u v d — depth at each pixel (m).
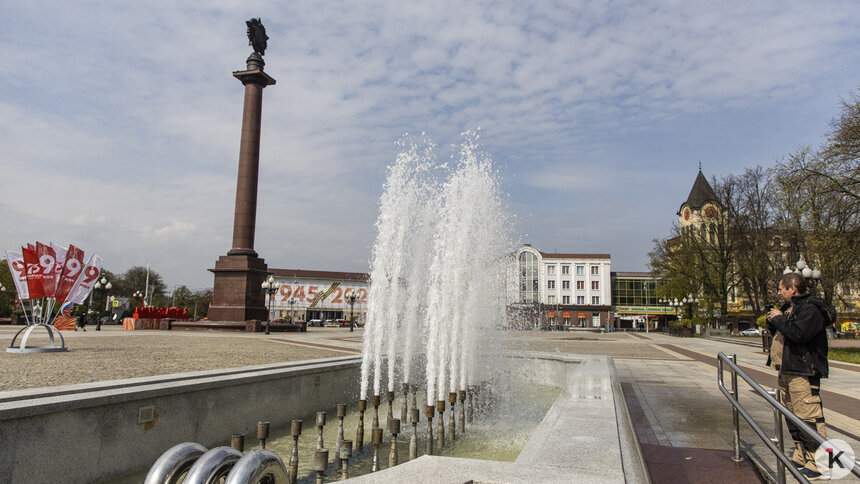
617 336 48.31
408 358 10.48
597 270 82.50
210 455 2.37
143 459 6.41
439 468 3.17
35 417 5.19
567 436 4.21
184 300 100.81
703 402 8.07
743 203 43.34
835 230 22.16
